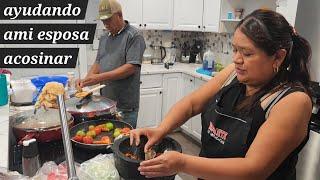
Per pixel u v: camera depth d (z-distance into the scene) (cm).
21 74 275
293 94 82
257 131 87
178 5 350
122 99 223
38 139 124
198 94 116
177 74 346
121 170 94
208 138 104
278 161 78
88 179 94
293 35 85
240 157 87
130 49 218
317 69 174
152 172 79
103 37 239
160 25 353
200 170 78
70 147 75
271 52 80
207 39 381
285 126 78
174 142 105
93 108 151
